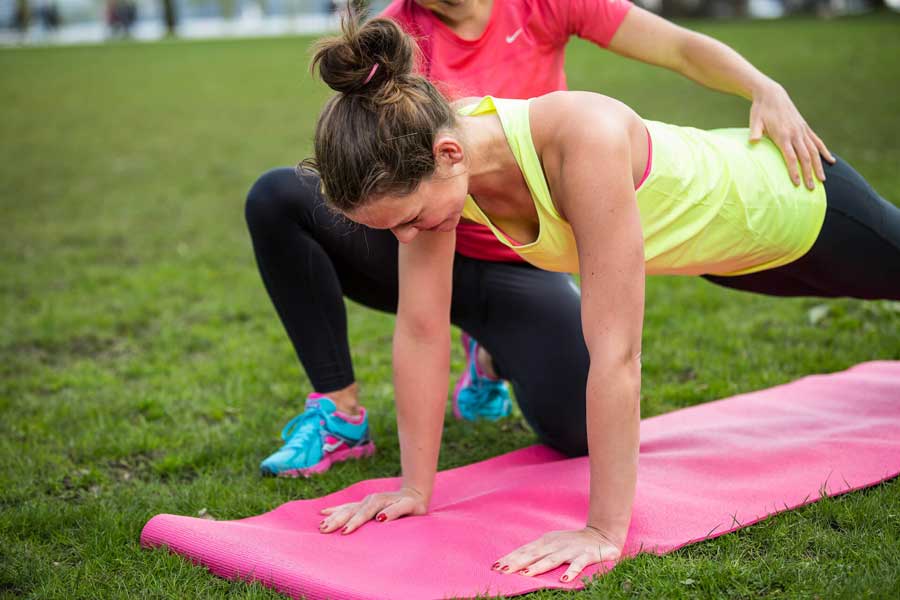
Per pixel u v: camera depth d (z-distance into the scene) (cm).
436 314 254
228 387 383
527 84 283
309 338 301
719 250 256
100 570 236
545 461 303
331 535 245
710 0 2934
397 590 209
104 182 895
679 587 210
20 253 638
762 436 296
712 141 257
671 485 262
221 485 291
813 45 1748
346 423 307
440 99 205
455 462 314
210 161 990
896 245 273
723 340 413
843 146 822
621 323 213
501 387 349
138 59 2381
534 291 291
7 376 409
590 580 214
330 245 294
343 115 197
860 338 399
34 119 1374
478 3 275
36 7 4481
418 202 202
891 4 2825
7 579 234
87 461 316
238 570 228
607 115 216
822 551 224
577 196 212
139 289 544
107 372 411
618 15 279
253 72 1939
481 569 220
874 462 264
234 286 548
